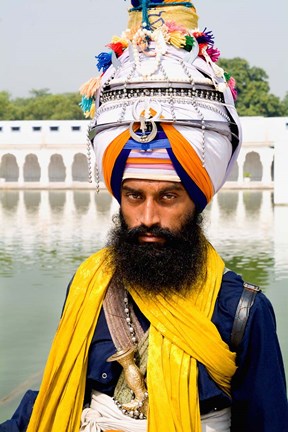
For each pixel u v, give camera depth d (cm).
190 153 172
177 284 174
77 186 4056
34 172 4528
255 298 174
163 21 190
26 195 3397
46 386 178
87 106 196
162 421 165
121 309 180
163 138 172
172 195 175
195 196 177
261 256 1294
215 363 169
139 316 179
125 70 182
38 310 871
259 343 171
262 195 3350
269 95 6141
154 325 172
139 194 176
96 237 1602
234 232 1706
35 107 6644
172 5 192
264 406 170
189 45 184
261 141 3931
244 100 6106
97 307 180
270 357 171
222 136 183
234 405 176
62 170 4559
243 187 3944
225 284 178
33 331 773
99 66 193
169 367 169
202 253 179
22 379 612
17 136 4094
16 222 1991
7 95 7450
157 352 170
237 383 174
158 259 173
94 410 179
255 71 6147
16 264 1232
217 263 181
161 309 172
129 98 178
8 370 636
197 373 170
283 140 2702
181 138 172
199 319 170
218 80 182
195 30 187
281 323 779
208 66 184
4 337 748
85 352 178
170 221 175
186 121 174
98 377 177
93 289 181
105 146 178
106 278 182
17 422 188
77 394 177
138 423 172
